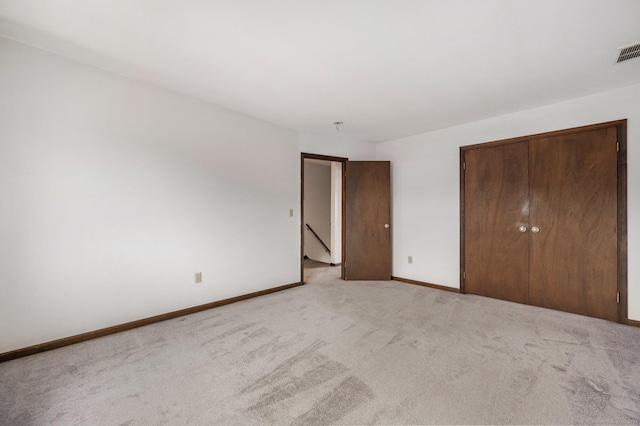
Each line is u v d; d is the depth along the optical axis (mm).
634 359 2012
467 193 3674
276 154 3797
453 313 2938
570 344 2244
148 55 2148
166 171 2783
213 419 1452
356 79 2482
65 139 2219
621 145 2656
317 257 6375
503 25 1735
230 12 1644
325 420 1445
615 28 1750
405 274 4336
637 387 1697
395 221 4477
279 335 2414
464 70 2311
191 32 1849
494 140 3441
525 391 1672
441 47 1985
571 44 1934
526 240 3227
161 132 2738
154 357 2053
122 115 2496
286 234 3936
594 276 2812
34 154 2090
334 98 2906
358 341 2301
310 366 1938
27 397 1607
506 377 1811
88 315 2338
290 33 1841
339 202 5742
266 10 1622
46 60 2123
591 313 2828
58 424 1411
